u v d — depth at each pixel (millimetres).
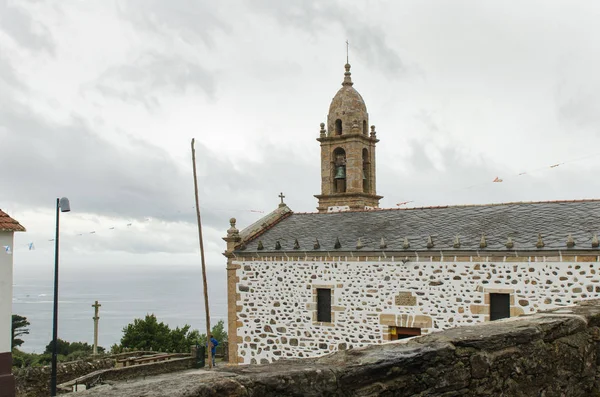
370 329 20156
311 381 4367
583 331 6883
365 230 22203
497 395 5660
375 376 4781
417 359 5062
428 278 19141
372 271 20250
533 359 6051
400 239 20500
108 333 135250
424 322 19109
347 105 30203
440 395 5215
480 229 19672
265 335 22453
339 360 4809
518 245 17656
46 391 23312
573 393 6605
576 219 18609
